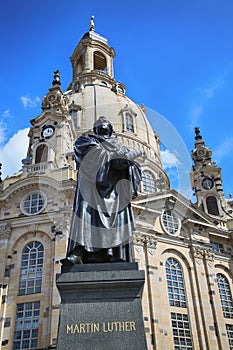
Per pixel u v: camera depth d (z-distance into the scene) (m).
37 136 53.75
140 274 10.87
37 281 39.69
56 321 35.66
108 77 83.19
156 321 39.81
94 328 9.95
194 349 41.03
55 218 42.09
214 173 65.38
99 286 10.68
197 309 43.97
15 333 37.00
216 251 52.19
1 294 38.84
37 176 45.00
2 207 44.91
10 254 41.62
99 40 96.31
